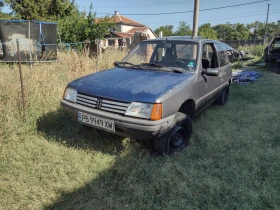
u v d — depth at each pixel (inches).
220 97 191.8
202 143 127.7
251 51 646.5
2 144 111.3
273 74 367.6
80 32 481.7
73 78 213.3
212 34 1614.2
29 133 127.5
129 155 110.0
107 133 128.3
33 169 97.7
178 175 98.6
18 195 83.9
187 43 138.6
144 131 92.4
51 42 366.9
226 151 120.7
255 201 84.6
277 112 180.5
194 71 124.9
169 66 132.3
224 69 176.1
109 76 119.1
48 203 81.4
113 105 97.9
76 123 143.9
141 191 86.7
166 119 97.1
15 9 736.3
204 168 104.5
